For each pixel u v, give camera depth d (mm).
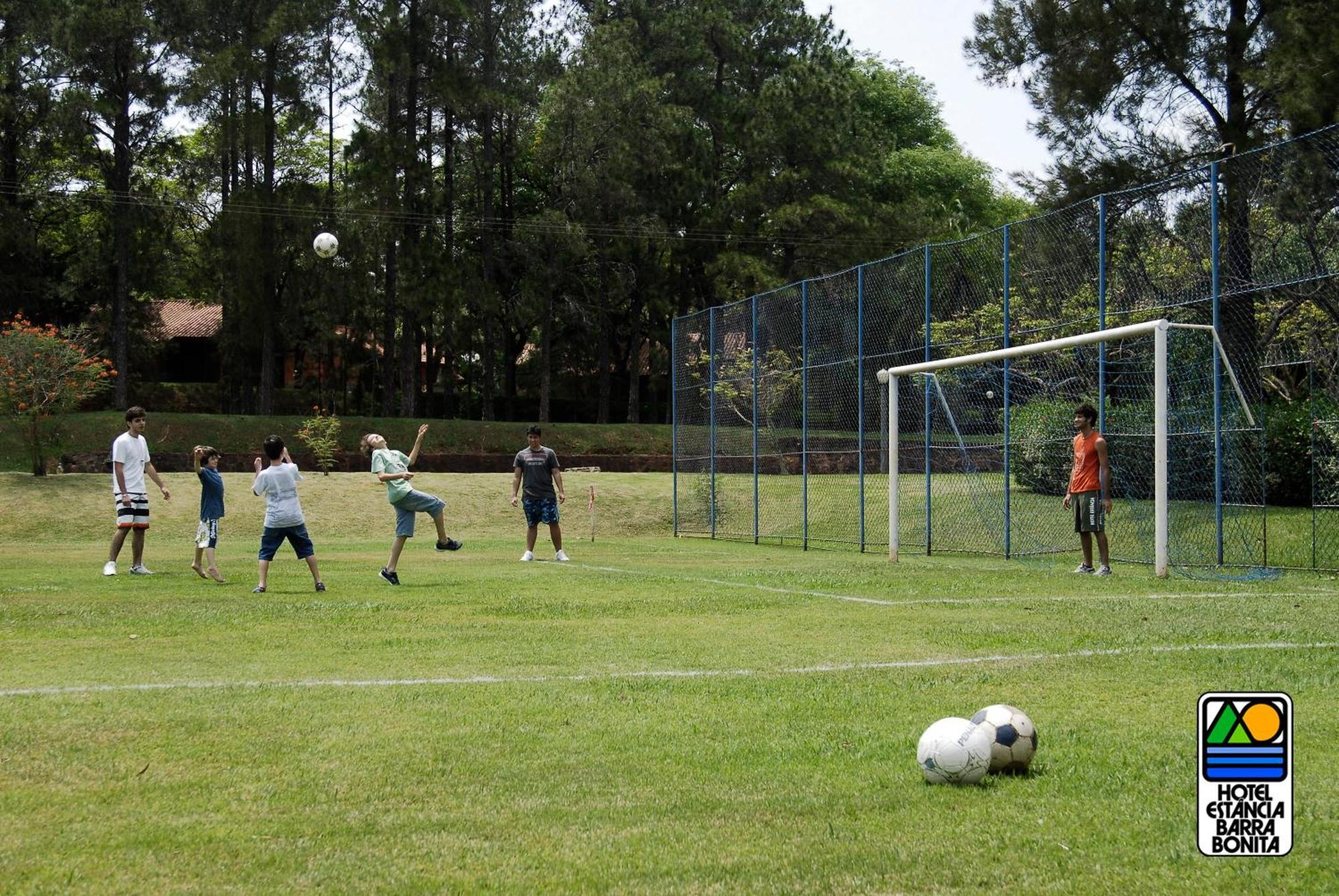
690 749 4973
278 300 45375
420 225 44750
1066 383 16344
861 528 18828
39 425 30203
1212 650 7301
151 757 4879
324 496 28203
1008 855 3592
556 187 50750
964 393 17359
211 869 3545
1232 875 3391
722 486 23641
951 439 17812
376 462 13117
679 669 7031
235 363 49344
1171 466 14562
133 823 4000
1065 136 25688
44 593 12086
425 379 60156
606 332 52031
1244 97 23969
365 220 43469
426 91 45656
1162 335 13008
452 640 8328
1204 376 14156
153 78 42438
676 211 49469
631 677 6730
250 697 6176
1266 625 8461
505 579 13445
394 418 45281
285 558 17547
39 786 4465
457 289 44031
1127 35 24312
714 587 12312
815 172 49406
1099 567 13812
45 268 48844
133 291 48219
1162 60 24328
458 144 49406
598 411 57656
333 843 3785
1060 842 3703
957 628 8578
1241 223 13758
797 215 47031
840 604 10500
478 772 4645
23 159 45000
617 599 11078
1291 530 15930
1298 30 20125
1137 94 25266
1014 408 16578
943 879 3395
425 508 13234
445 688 6434
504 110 45250
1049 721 5395
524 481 17047
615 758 4840
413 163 43625
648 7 51688
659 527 27016
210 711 5793
